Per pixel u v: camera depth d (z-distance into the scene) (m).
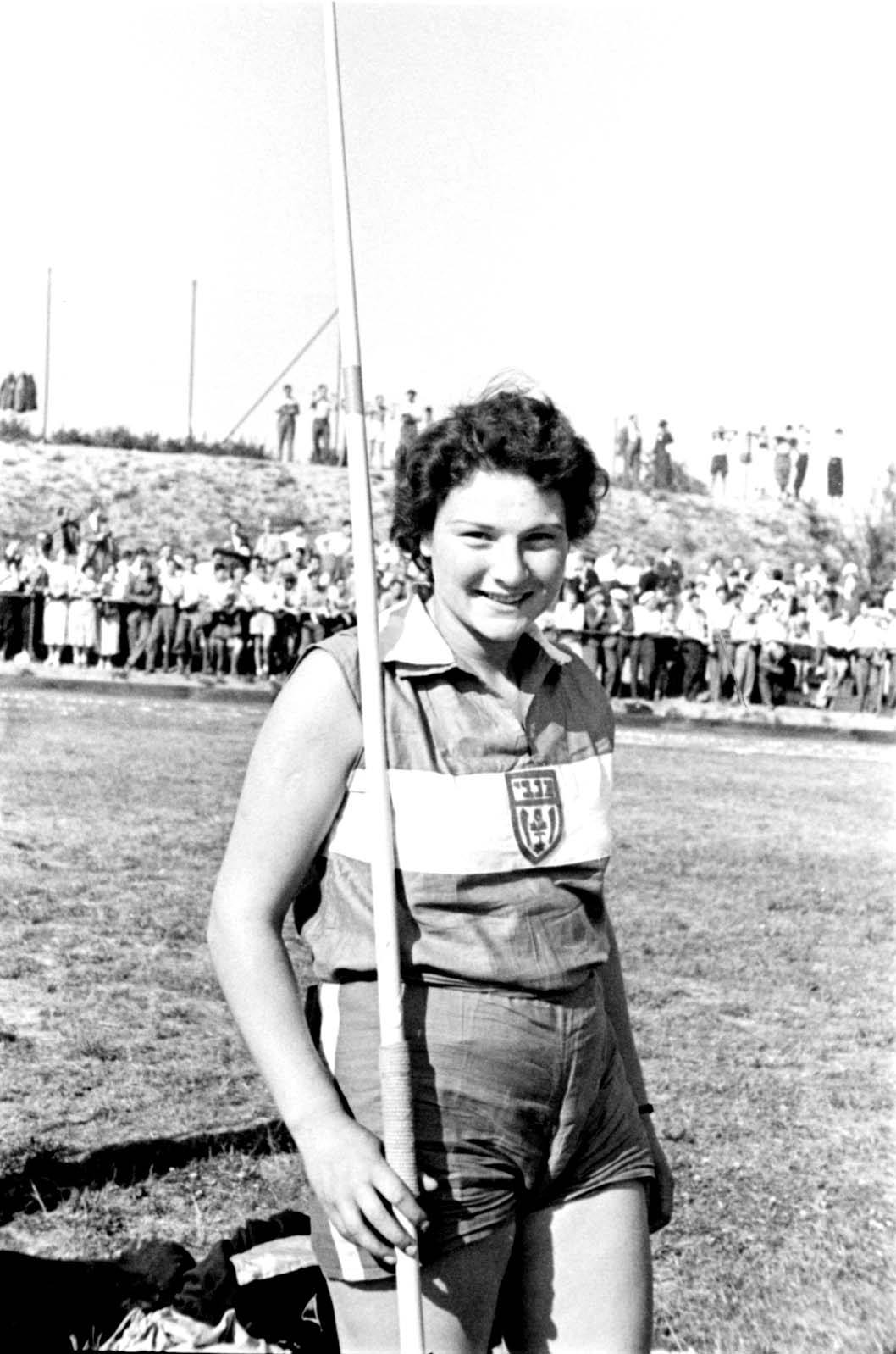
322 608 18.36
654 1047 6.24
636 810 12.29
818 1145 5.15
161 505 20.45
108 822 9.97
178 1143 4.59
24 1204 4.06
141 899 8.07
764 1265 4.13
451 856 2.08
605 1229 2.20
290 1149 4.62
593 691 2.29
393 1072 2.02
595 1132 2.22
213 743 13.73
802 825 12.06
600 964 2.19
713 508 22.09
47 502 20.36
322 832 2.11
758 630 19.59
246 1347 2.80
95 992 6.33
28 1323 2.98
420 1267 2.04
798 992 7.29
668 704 19.47
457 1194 2.07
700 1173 4.80
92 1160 4.40
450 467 2.14
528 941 2.11
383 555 19.03
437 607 2.19
